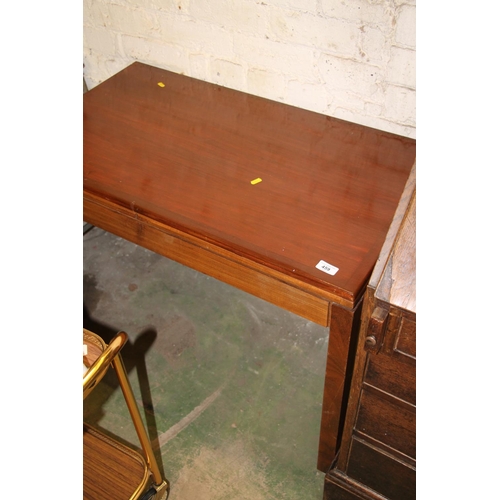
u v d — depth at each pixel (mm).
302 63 1652
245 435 1793
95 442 1536
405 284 997
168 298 2205
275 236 1305
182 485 1682
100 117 1689
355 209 1371
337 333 1256
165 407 1876
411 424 1220
